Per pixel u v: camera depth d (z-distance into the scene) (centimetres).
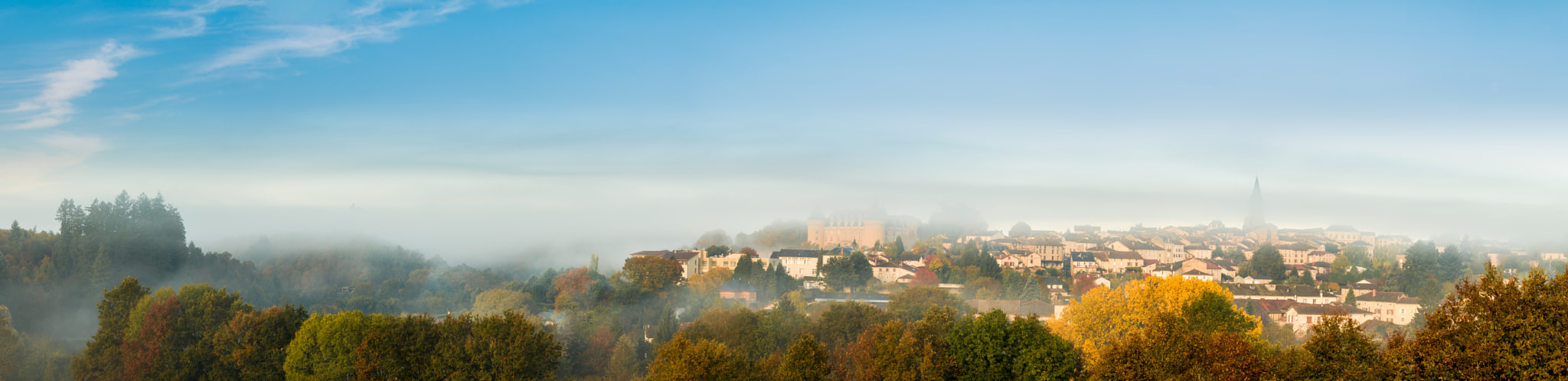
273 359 9500
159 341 9569
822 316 14038
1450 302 5809
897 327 8438
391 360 8862
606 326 15775
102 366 9681
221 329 9712
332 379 8944
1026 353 8062
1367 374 5916
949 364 8144
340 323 9156
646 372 12825
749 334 13300
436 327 9438
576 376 13612
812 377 7669
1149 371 6328
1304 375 6172
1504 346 5291
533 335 9294
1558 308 5156
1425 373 5516
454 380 8638
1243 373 5897
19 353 10862
